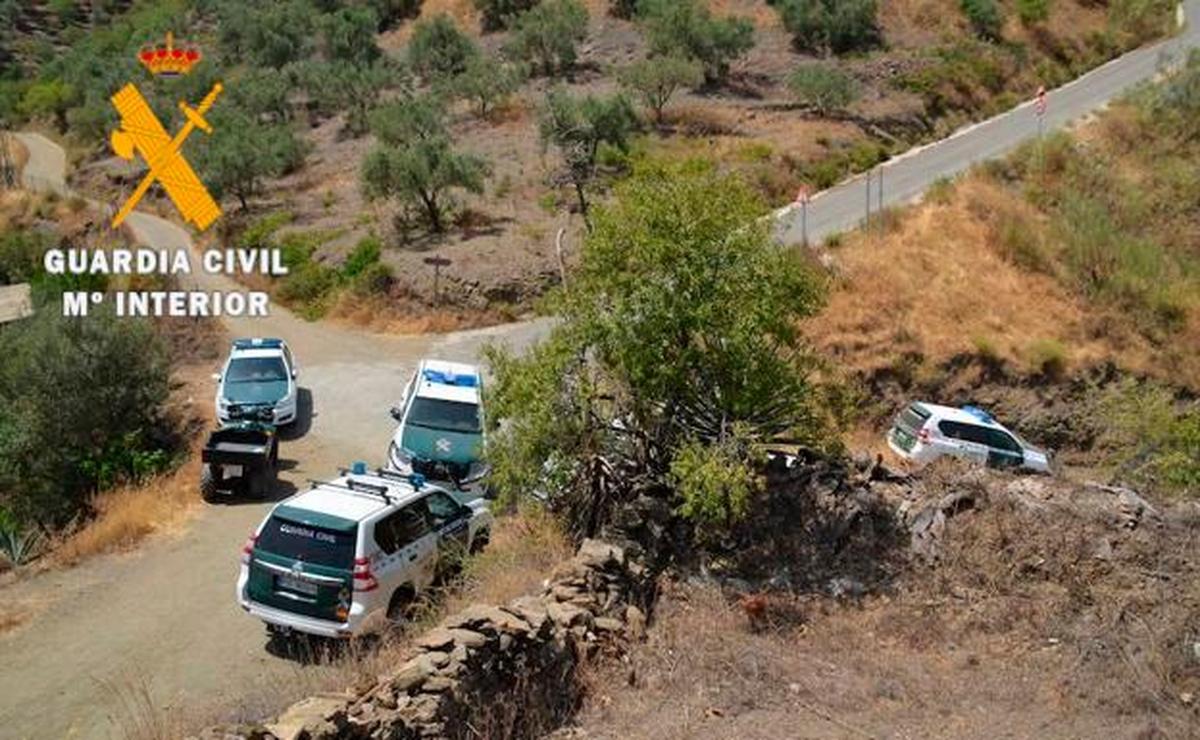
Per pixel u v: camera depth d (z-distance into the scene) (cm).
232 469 1770
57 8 9781
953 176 3597
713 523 1152
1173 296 2819
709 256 1198
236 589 1392
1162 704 858
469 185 3572
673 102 4656
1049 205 3328
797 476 1226
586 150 3891
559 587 984
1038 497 1188
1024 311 2734
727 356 1195
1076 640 963
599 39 5575
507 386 1220
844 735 816
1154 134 3859
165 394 2273
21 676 1150
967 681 915
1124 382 2323
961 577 1085
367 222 3784
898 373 2508
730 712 852
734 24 5019
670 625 991
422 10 6775
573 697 863
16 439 2045
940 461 1305
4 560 1530
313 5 7112
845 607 1055
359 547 1088
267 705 865
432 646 805
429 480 1725
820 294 1294
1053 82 5075
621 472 1213
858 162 4056
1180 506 1241
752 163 3866
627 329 1182
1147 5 5678
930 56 5028
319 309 3281
